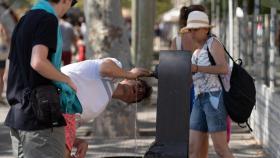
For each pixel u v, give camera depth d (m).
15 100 7.36
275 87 14.41
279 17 15.68
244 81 9.89
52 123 7.27
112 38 16.23
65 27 24.88
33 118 7.25
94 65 8.21
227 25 21.36
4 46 20.45
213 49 9.83
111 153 14.41
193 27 9.86
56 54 7.34
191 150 10.31
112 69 8.16
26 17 7.36
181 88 7.78
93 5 16.27
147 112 21.12
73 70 8.16
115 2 16.27
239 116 9.91
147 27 25.05
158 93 7.83
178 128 7.75
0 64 20.53
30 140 7.30
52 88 7.29
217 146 10.02
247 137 16.42
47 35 7.14
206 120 10.14
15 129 7.41
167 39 74.75
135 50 28.39
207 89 9.98
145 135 16.67
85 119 8.29
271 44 14.30
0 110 20.70
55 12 7.51
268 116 13.94
